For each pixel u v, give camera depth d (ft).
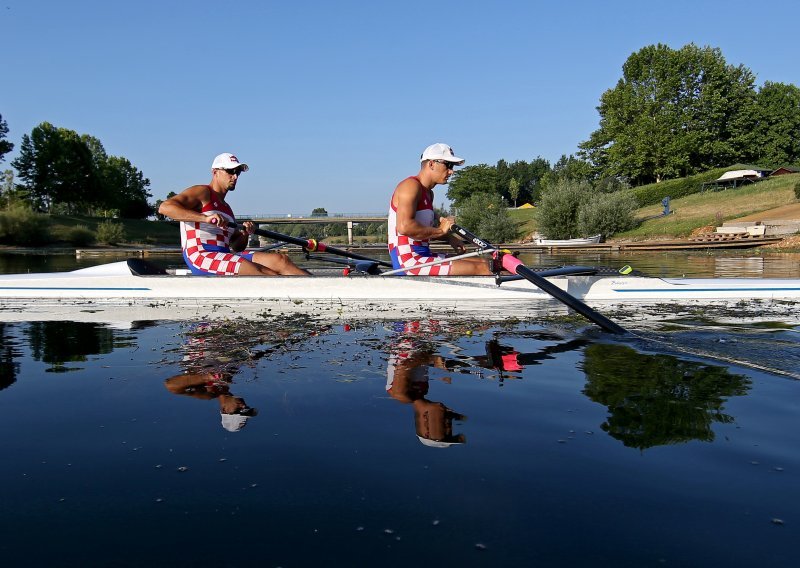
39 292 23.53
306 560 5.21
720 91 195.83
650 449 7.50
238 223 24.26
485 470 6.93
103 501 6.27
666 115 195.00
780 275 34.60
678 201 149.79
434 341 14.55
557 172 318.04
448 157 21.29
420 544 5.44
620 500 6.20
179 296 22.86
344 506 6.14
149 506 6.15
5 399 9.70
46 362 12.37
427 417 8.77
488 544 5.42
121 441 7.86
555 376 11.05
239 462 7.19
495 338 14.94
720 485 6.50
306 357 12.74
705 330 16.03
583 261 58.65
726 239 81.56
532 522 5.79
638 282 22.70
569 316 18.63
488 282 22.11
